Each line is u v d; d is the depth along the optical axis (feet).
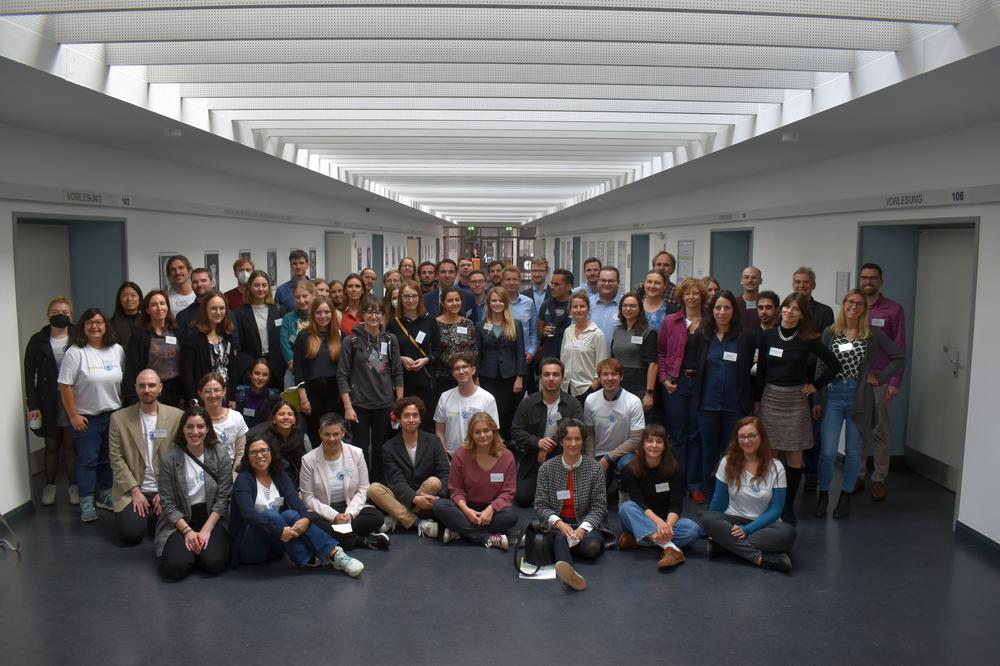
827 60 14.99
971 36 11.49
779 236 28.25
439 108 20.17
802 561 15.79
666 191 40.45
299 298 21.38
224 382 17.51
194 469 15.57
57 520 17.97
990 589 14.42
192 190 28.17
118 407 18.20
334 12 13.33
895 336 19.58
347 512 16.39
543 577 14.89
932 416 21.61
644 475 16.52
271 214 37.45
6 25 11.89
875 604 13.74
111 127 18.53
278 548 15.76
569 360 21.03
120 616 13.12
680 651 11.98
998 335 16.16
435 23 13.37
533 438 19.06
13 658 11.65
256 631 12.58
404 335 21.18
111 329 18.38
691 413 19.53
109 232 22.71
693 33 13.56
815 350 17.85
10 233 17.69
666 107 20.20
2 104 15.58
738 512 16.06
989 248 16.58
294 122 22.95
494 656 11.78
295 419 17.35
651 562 15.78
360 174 37.96
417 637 12.41
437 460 17.85
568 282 23.26
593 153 28.78
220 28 13.19
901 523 18.17
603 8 11.79
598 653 11.89
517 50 15.11
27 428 18.39
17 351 17.93
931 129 17.95
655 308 21.81
